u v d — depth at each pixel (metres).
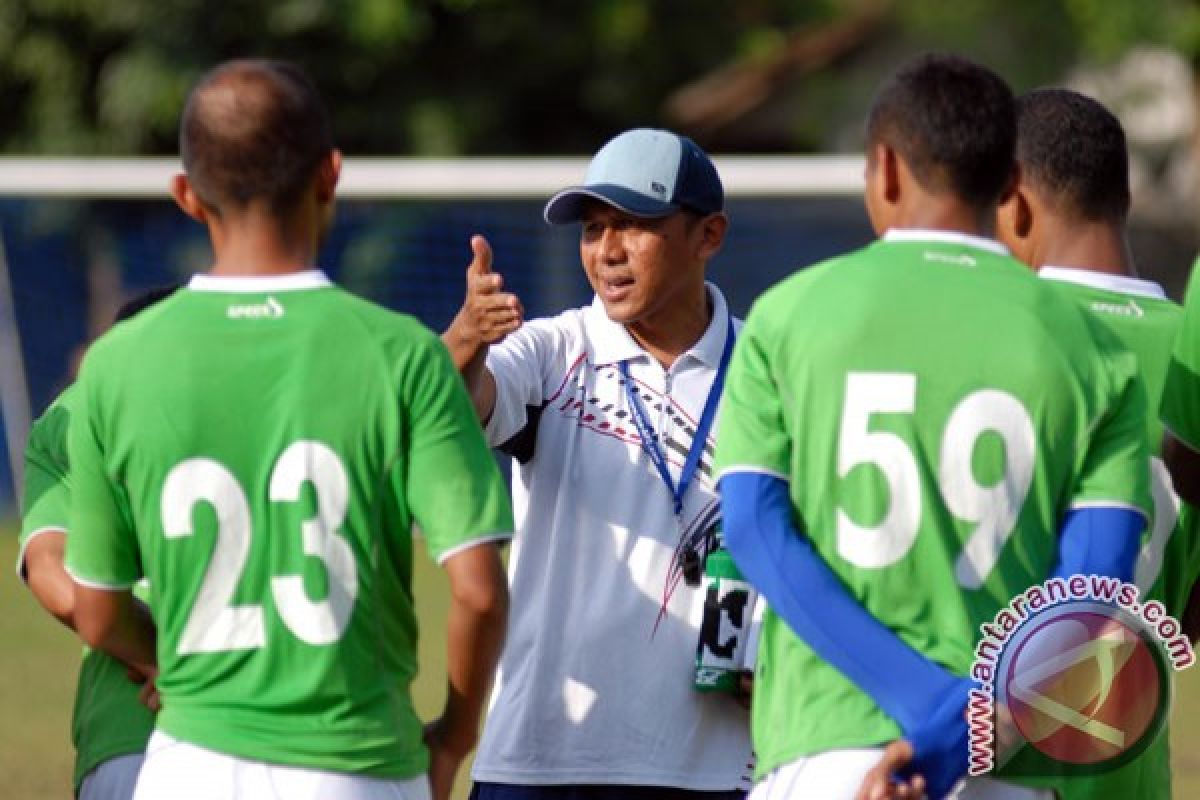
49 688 32.72
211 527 12.86
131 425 12.92
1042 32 76.81
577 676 16.41
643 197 16.42
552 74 68.75
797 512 13.22
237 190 13.05
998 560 13.05
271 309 12.99
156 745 13.14
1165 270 68.56
